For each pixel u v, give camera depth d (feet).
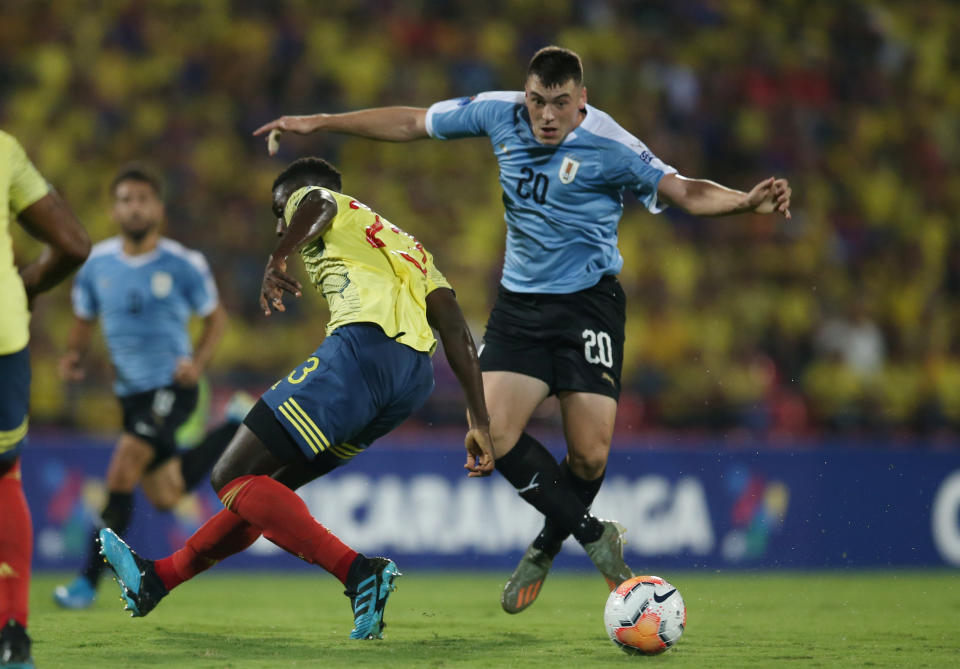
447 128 57.26
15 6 177.37
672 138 180.65
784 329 158.30
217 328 81.10
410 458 108.06
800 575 107.34
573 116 53.72
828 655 45.80
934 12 213.46
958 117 200.85
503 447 54.39
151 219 78.13
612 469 111.04
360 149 169.99
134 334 77.82
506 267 57.82
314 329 141.79
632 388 139.13
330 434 45.09
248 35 177.88
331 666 40.27
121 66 173.27
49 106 168.55
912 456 116.78
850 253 173.37
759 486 114.11
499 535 109.40
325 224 46.88
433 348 48.11
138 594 47.60
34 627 53.01
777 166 182.91
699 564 111.96
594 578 102.27
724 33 197.88
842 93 197.16
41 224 38.01
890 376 157.28
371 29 185.37
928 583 97.04
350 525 105.81
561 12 194.39
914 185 187.93
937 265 177.78
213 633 51.21
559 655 44.47
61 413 119.24
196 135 166.61
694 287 159.63
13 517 36.94
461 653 44.52
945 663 43.80
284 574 104.17
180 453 79.05
